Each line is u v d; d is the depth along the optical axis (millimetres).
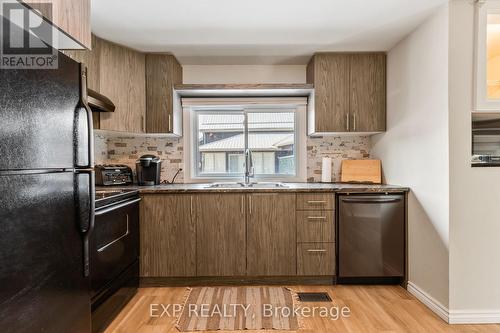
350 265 2635
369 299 2404
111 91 2604
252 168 3281
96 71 2475
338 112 2957
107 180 2912
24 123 984
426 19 2295
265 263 2664
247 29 2447
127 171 3117
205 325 2014
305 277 2705
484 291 2055
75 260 1317
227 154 3461
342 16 2250
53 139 1147
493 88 2199
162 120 2938
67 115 1251
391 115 2877
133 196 2506
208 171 3465
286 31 2494
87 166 1383
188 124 3354
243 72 3309
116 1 2002
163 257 2648
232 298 2422
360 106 2963
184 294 2510
